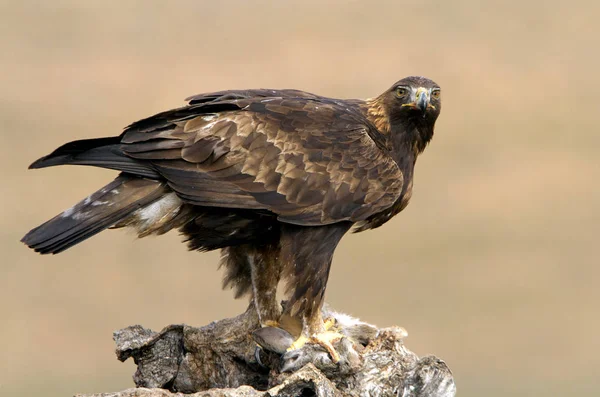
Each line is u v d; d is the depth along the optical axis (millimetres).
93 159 14383
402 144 15984
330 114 15164
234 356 14586
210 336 14648
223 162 14414
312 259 14625
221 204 14328
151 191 14383
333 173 14742
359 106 16109
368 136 15266
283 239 14734
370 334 14445
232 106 14797
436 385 13266
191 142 14359
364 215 14852
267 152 14562
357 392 13438
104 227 14203
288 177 14562
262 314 14852
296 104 15062
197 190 14297
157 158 14273
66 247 14086
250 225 14805
